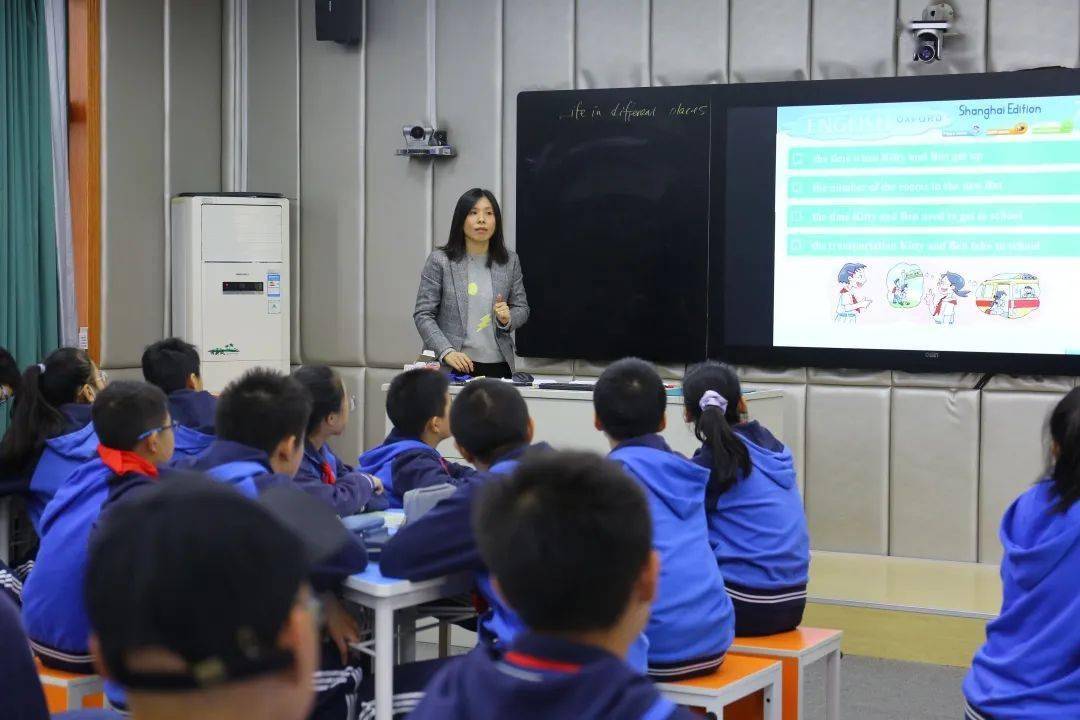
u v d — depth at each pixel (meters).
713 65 5.68
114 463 2.68
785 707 2.97
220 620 0.71
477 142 6.13
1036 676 2.25
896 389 5.44
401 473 3.06
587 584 1.12
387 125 6.32
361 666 2.73
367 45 6.35
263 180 6.61
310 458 2.95
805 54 5.52
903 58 5.36
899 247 5.36
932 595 4.64
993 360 5.22
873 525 5.47
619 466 1.22
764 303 5.57
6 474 3.40
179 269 6.25
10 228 5.49
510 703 1.10
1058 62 5.13
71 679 2.69
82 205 5.89
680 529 2.68
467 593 2.77
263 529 0.74
